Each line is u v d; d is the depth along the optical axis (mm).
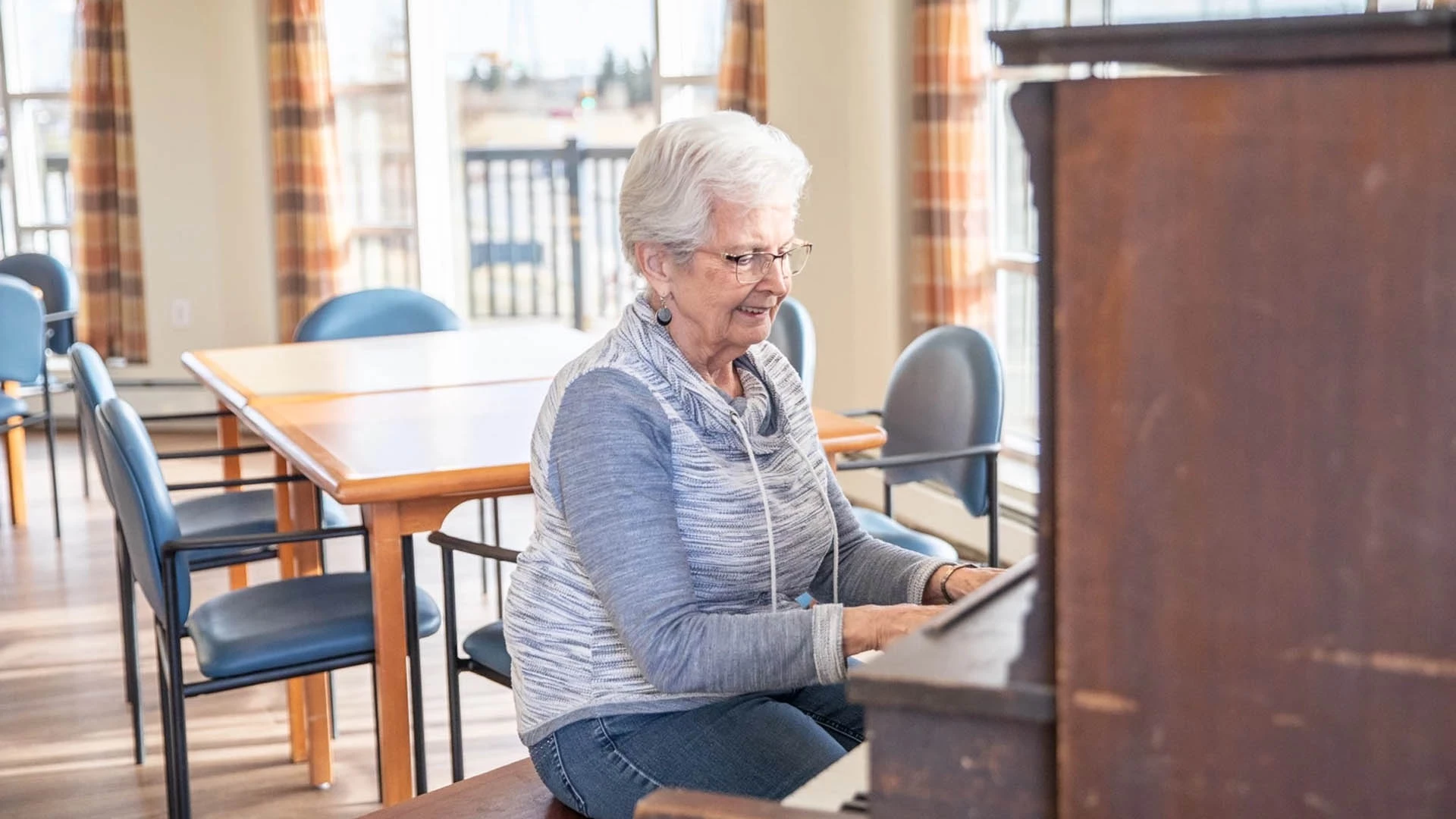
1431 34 696
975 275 4695
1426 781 739
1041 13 4324
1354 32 711
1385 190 705
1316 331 729
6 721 3449
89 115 6516
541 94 7414
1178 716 788
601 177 7477
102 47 6496
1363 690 747
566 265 7633
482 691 3607
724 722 1639
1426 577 725
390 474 2348
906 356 3211
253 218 6445
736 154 1586
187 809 2523
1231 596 769
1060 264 779
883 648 1490
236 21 6309
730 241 1600
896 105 4859
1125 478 782
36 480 5863
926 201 4734
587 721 1668
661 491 1591
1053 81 771
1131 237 759
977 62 4586
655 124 6660
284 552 3283
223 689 2494
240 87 6359
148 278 6566
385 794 2459
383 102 6523
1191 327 754
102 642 4000
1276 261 731
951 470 3039
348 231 6449
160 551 2422
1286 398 740
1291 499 748
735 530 1671
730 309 1638
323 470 2396
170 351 6613
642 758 1635
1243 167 731
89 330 6668
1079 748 809
